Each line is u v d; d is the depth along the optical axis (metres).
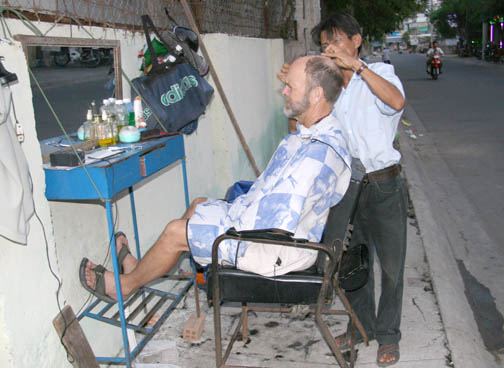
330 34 2.39
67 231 2.38
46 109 2.26
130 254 2.81
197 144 3.92
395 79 2.35
